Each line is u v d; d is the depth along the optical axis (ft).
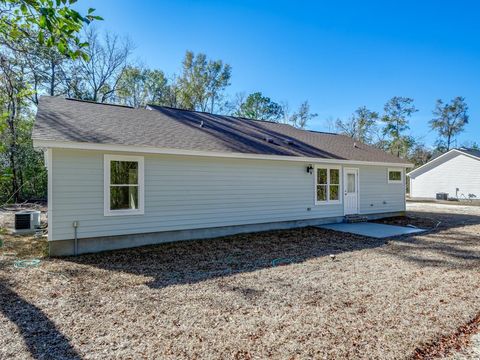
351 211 42.68
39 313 13.21
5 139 38.88
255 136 39.45
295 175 36.91
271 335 11.21
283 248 26.43
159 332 11.45
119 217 25.81
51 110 29.32
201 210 30.17
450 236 32.35
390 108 132.98
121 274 18.95
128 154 26.17
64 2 8.52
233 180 32.14
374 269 20.17
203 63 106.52
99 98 84.99
